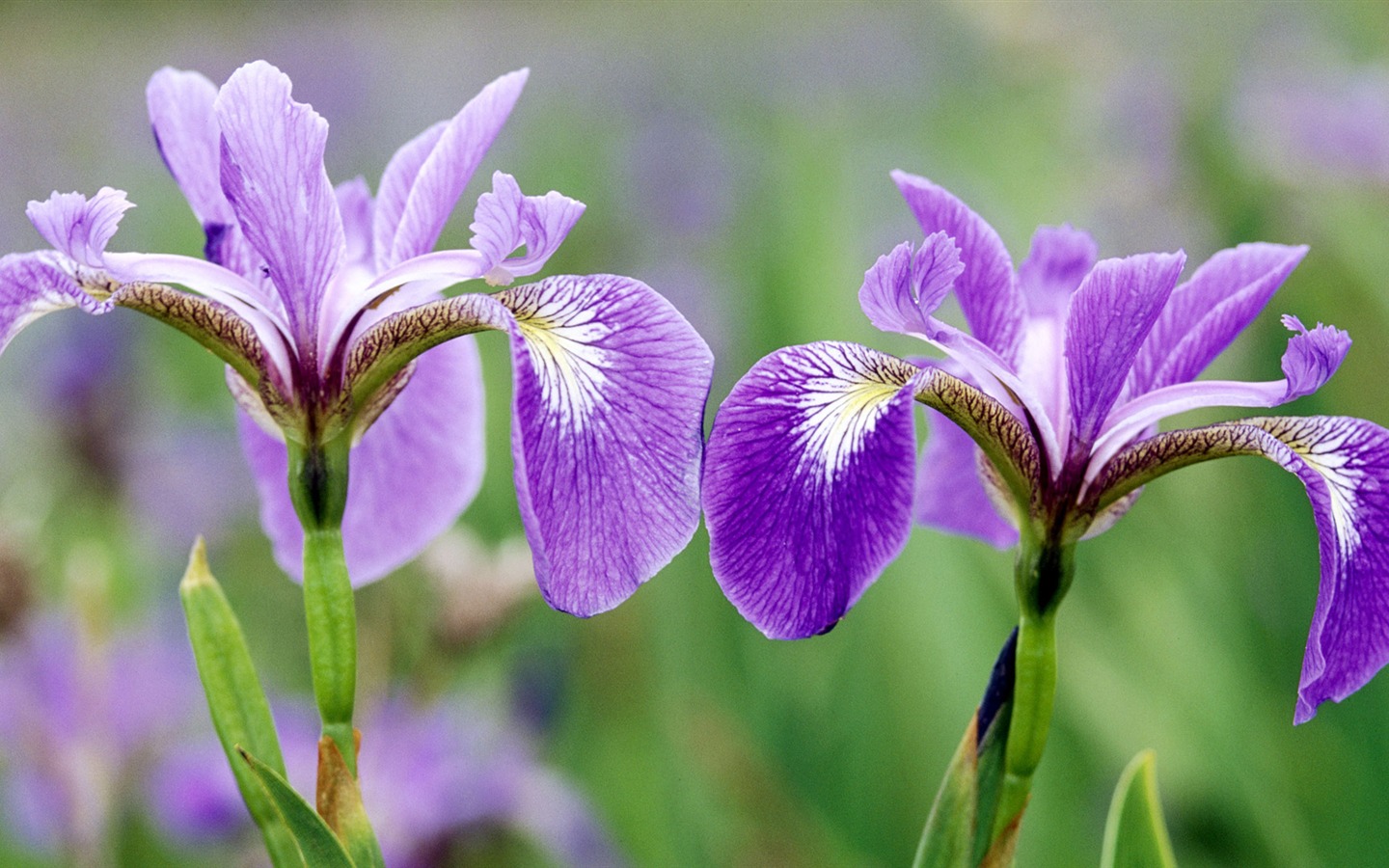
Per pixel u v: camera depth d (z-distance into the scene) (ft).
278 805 1.20
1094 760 1.95
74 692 1.71
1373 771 1.78
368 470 1.36
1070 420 1.24
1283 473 2.16
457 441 1.36
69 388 2.43
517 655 1.93
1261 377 2.20
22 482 2.58
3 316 1.24
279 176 1.22
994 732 1.24
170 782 1.74
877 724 2.03
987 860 1.23
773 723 2.06
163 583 2.49
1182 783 1.86
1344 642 1.21
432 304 1.23
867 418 1.20
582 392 1.20
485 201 1.21
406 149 1.30
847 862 1.83
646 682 2.10
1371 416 2.30
